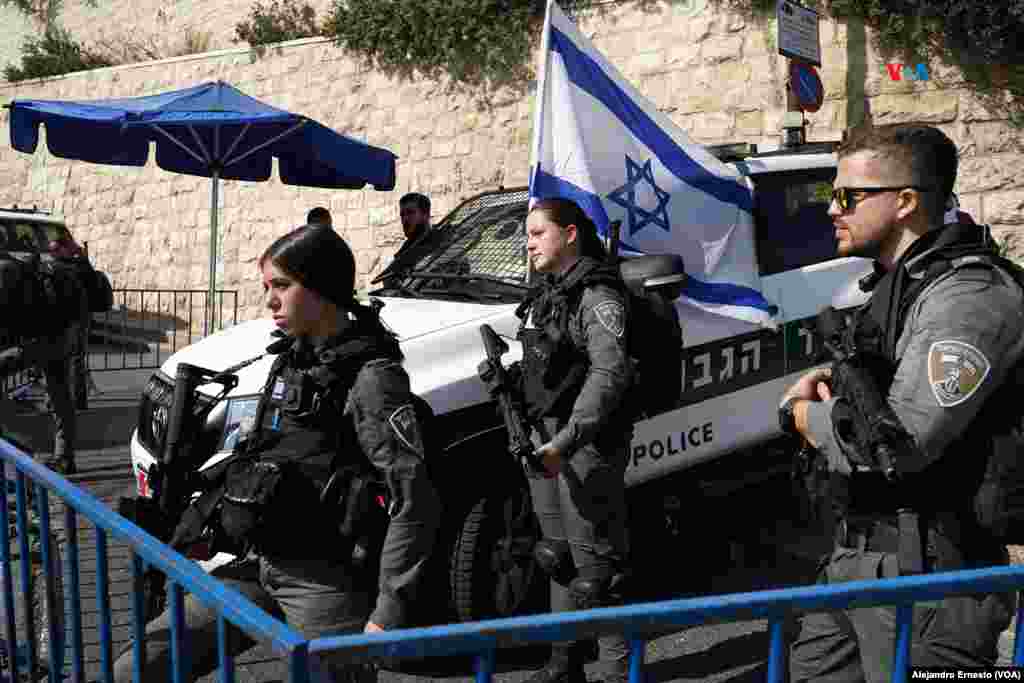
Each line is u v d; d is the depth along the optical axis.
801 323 4.87
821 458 2.14
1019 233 8.94
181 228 15.44
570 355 3.06
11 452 2.72
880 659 1.95
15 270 5.89
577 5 11.09
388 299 4.39
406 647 1.39
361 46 12.95
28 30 18.78
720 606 1.54
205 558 2.31
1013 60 8.88
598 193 4.05
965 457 1.86
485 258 4.48
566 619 1.45
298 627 2.22
